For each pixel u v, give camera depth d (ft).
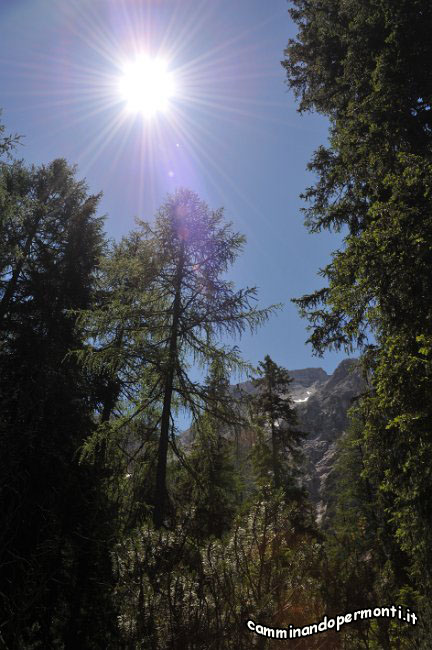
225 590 12.10
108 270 41.75
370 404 27.53
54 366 41.70
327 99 44.27
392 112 29.53
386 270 23.54
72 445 37.65
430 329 21.47
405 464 22.86
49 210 52.13
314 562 13.65
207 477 37.11
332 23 40.29
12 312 44.52
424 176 23.18
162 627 11.35
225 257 41.50
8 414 37.32
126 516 28.60
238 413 37.65
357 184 35.40
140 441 37.11
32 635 21.57
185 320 39.34
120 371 41.57
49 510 31.40
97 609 12.15
